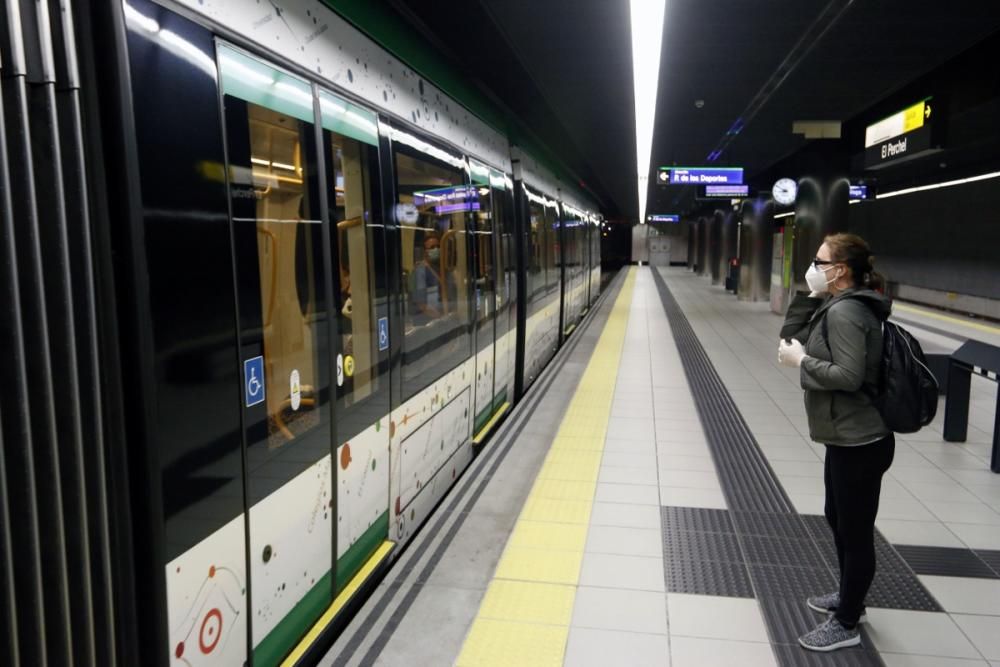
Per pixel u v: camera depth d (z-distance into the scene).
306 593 2.62
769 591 3.47
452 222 4.73
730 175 16.48
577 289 14.18
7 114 1.56
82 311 1.65
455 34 7.18
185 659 1.91
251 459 2.21
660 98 10.33
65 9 1.61
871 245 26.89
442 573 3.62
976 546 3.99
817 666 2.88
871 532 2.89
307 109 2.67
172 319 1.83
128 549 1.73
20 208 1.58
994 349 5.46
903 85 9.29
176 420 1.83
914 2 6.00
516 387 7.47
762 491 4.83
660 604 3.34
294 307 2.53
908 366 2.71
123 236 1.69
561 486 4.89
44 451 1.63
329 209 2.82
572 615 3.24
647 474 5.16
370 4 3.45
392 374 3.48
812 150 13.43
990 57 7.63
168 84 1.86
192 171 1.94
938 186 19.97
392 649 2.96
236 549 2.13
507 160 7.01
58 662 1.69
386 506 3.44
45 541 1.65
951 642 3.06
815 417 2.86
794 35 7.03
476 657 2.91
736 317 16.16
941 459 5.49
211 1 2.10
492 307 5.91
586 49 7.91
